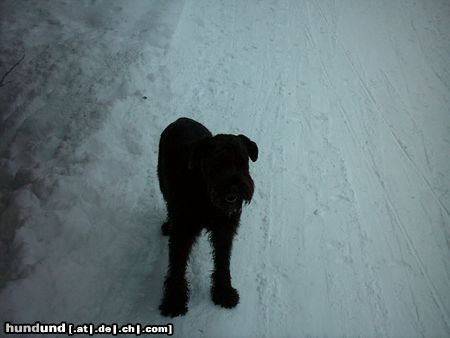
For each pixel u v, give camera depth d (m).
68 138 1.84
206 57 2.62
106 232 1.47
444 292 1.48
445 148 2.16
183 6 3.11
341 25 3.28
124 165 1.77
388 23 3.41
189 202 1.22
